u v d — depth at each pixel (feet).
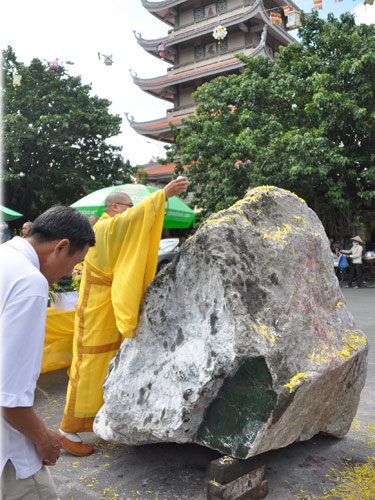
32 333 4.56
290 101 44.75
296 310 7.91
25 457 4.92
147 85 98.99
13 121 57.06
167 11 97.50
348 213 47.44
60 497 7.86
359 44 41.47
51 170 62.03
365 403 12.22
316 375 7.50
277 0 86.28
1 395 4.42
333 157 39.88
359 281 41.42
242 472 7.47
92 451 9.64
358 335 9.35
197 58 95.50
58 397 13.53
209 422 7.77
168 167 91.09
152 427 7.96
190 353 7.89
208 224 7.68
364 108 39.11
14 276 4.61
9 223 67.72
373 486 8.05
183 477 8.50
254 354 7.07
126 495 7.92
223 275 7.33
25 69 60.54
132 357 8.59
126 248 9.01
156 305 8.46
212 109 48.37
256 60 48.39
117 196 10.37
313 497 7.78
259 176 41.81
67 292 15.30
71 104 60.39
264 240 7.84
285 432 7.92
